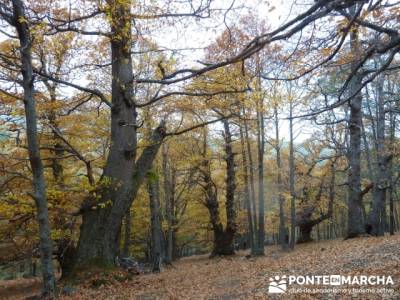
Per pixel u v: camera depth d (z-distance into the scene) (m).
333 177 28.73
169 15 8.77
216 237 27.12
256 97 9.68
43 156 15.20
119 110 12.10
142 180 12.43
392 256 9.90
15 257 15.23
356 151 18.86
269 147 26.34
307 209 31.41
